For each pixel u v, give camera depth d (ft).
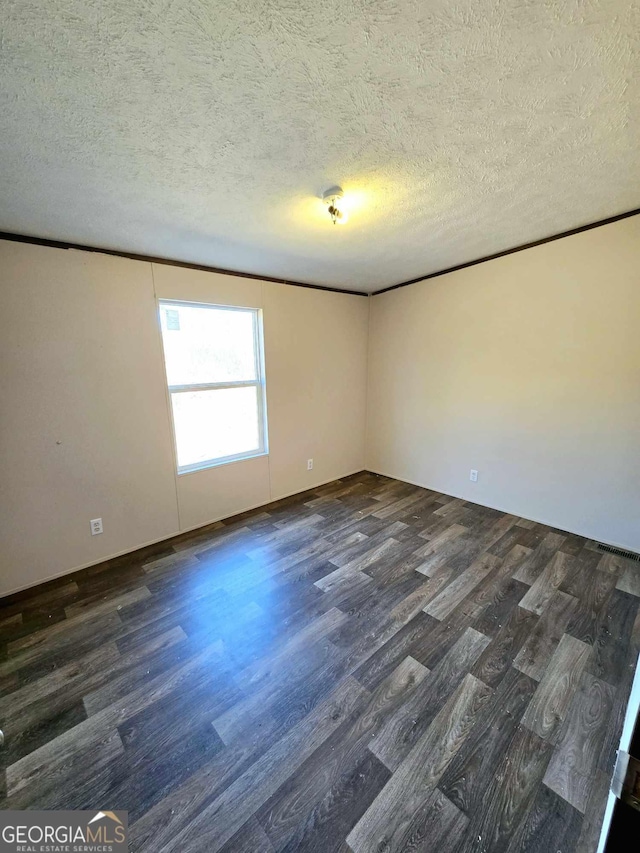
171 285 8.97
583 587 7.36
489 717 4.70
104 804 3.82
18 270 6.90
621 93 3.85
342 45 3.16
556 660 5.58
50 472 7.64
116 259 8.07
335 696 5.04
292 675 5.39
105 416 8.25
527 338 9.86
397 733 4.51
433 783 3.96
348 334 13.71
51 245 7.22
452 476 12.35
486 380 10.94
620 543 8.83
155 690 5.17
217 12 2.79
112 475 8.51
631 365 8.24
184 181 5.35
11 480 7.20
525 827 3.56
